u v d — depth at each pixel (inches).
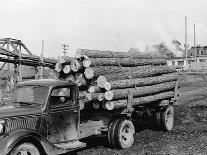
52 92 284.8
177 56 3093.0
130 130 361.1
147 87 405.7
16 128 256.4
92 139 396.5
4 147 239.1
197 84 1320.1
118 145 346.9
